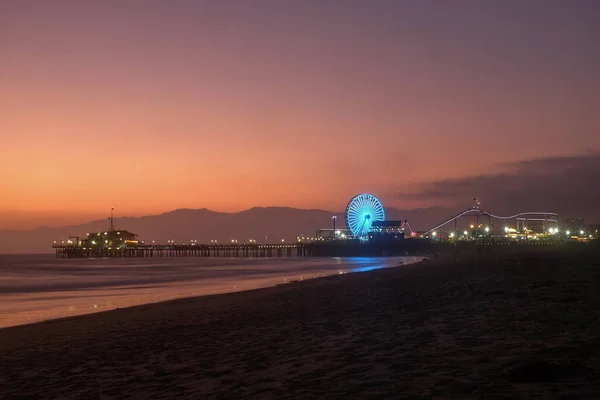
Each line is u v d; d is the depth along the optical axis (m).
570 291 16.97
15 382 11.41
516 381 7.24
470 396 6.75
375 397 7.23
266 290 36.19
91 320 23.70
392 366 9.03
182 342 15.24
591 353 8.33
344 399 7.35
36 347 16.62
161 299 36.00
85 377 11.40
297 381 8.80
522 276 25.06
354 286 31.16
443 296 19.72
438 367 8.55
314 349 11.75
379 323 14.60
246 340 14.37
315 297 26.17
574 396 6.29
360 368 9.20
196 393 8.86
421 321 14.04
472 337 10.87
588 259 39.84
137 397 9.10
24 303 35.41
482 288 20.58
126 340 16.69
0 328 22.52
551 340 9.70
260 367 10.46
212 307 25.89
